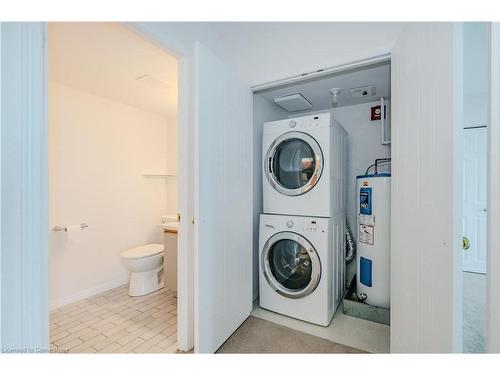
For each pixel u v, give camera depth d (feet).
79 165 7.63
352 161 8.13
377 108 7.59
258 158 7.12
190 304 4.89
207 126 4.36
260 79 5.81
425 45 3.06
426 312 2.95
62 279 7.11
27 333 2.43
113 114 8.61
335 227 6.33
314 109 8.59
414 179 3.35
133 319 6.21
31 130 2.48
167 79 6.89
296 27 5.34
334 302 6.23
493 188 1.83
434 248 2.77
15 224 2.36
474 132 8.03
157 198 10.21
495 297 1.81
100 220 8.14
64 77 6.74
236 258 5.49
